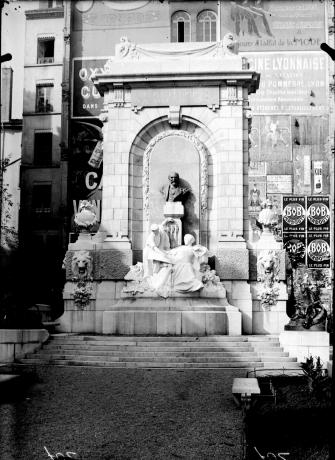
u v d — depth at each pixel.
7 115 73.44
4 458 15.07
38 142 72.62
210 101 34.25
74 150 65.88
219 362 25.11
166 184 34.28
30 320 27.58
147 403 19.64
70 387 21.52
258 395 17.86
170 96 34.47
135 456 15.34
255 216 59.00
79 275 33.22
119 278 32.97
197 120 34.44
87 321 33.00
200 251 32.53
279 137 61.03
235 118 34.19
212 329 30.16
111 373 23.50
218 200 33.97
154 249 32.03
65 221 65.19
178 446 15.98
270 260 32.62
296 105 61.41
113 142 34.56
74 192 65.50
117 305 31.34
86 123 65.88
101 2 66.12
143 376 22.98
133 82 34.34
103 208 34.34
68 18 66.25
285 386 18.64
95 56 65.94
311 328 27.05
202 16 64.25
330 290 51.22
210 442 16.22
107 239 33.66
